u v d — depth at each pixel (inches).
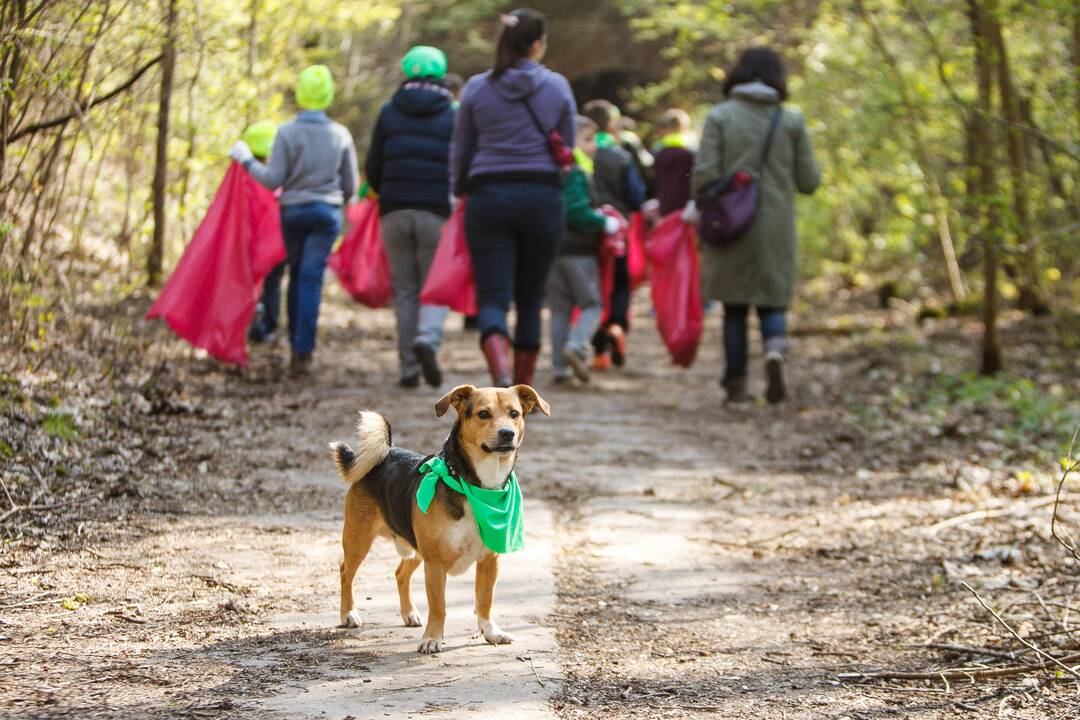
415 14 979.9
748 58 381.4
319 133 364.8
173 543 208.2
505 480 167.5
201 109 440.8
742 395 386.6
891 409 380.5
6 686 141.9
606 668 164.4
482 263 338.0
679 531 243.3
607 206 417.4
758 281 372.8
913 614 195.6
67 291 322.7
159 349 349.4
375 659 161.2
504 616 184.7
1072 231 394.0
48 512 213.5
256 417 310.5
